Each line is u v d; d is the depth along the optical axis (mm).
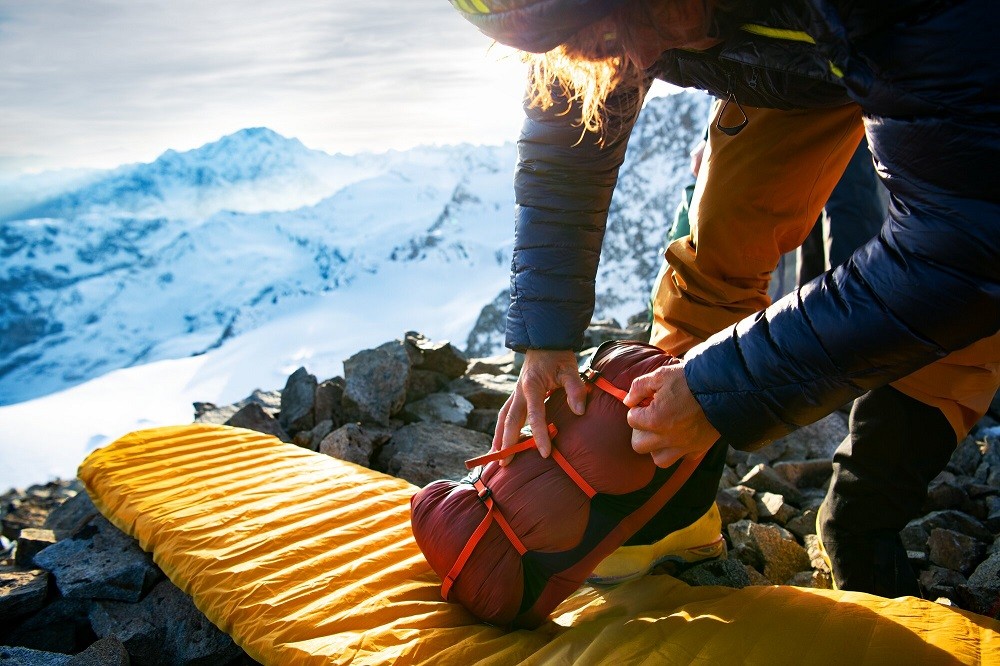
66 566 2213
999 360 1794
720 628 1595
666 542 1965
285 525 2213
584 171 1815
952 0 991
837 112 1904
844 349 1243
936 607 1655
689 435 1492
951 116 1035
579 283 1882
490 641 1708
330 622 1777
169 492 2402
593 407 1823
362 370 3389
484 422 3402
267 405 3559
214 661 1987
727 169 1994
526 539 1771
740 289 2115
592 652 1590
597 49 1268
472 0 1198
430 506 1925
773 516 2561
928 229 1122
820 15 1067
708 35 1284
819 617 1604
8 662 1880
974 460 2855
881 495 1882
